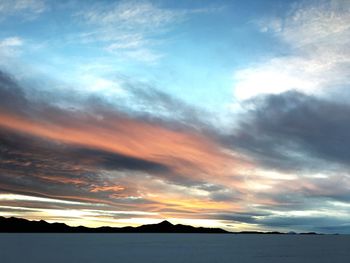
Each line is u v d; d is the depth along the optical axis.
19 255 109.81
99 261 93.88
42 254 114.25
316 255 122.56
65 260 96.06
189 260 99.56
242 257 111.50
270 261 99.50
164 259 101.56
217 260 100.56
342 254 128.25
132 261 94.81
